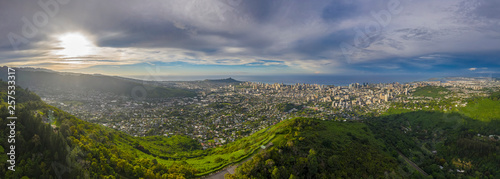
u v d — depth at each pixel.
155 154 93.25
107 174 53.19
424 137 131.62
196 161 82.25
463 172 86.62
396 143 101.06
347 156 66.69
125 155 68.75
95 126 90.19
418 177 69.00
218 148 114.75
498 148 93.69
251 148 79.50
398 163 74.00
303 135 75.06
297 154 61.72
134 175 57.34
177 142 123.62
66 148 52.53
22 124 54.28
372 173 63.03
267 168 55.12
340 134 85.00
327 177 55.75
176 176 58.41
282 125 98.12
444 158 100.06
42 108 80.44
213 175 62.97
